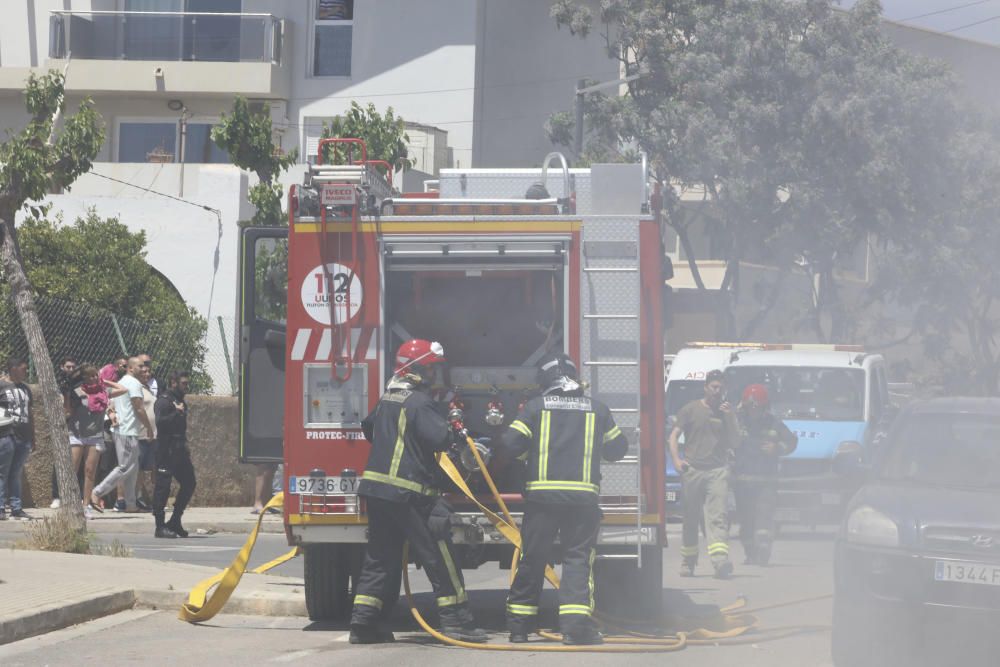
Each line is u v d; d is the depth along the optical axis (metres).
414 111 96.12
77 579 29.06
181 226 72.00
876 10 82.56
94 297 64.38
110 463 52.09
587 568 24.22
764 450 39.25
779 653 23.81
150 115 95.19
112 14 94.56
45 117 38.03
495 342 28.77
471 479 25.98
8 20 96.00
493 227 25.09
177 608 28.27
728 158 79.19
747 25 80.38
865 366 53.28
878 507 22.98
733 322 85.88
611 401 24.91
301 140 96.38
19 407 46.16
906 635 24.11
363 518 25.03
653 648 23.80
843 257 93.62
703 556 43.53
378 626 25.44
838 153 81.44
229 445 58.16
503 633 25.84
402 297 27.98
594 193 25.22
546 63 104.62
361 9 96.62
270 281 27.27
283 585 31.48
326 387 25.16
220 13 94.94
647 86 83.56
